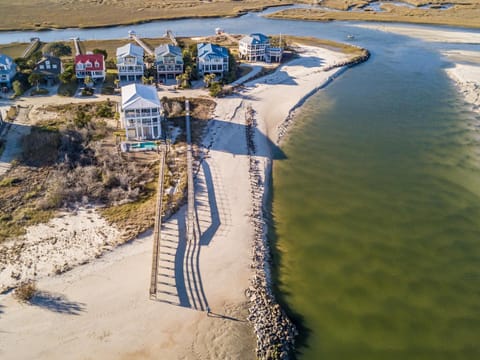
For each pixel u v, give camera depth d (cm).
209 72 9525
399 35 14550
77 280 4019
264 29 15200
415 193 5703
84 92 8256
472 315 3947
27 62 9288
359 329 3772
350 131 7400
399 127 7562
